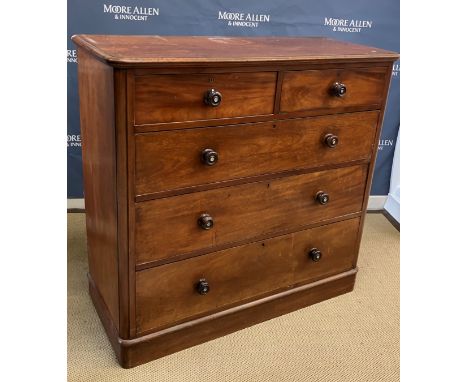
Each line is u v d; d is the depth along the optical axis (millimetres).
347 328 1886
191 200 1549
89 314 1886
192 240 1603
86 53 1543
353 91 1742
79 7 2207
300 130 1681
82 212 2588
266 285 1851
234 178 1604
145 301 1590
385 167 2836
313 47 1808
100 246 1721
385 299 2076
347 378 1641
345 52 1719
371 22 2502
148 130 1389
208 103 1437
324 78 1652
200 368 1650
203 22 2342
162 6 2277
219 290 1735
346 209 1945
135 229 1482
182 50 1519
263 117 1577
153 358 1674
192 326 1709
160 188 1476
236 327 1831
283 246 1830
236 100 1505
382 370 1684
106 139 1451
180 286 1640
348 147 1831
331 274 2027
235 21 2373
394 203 2807
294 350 1757
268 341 1795
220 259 1689
